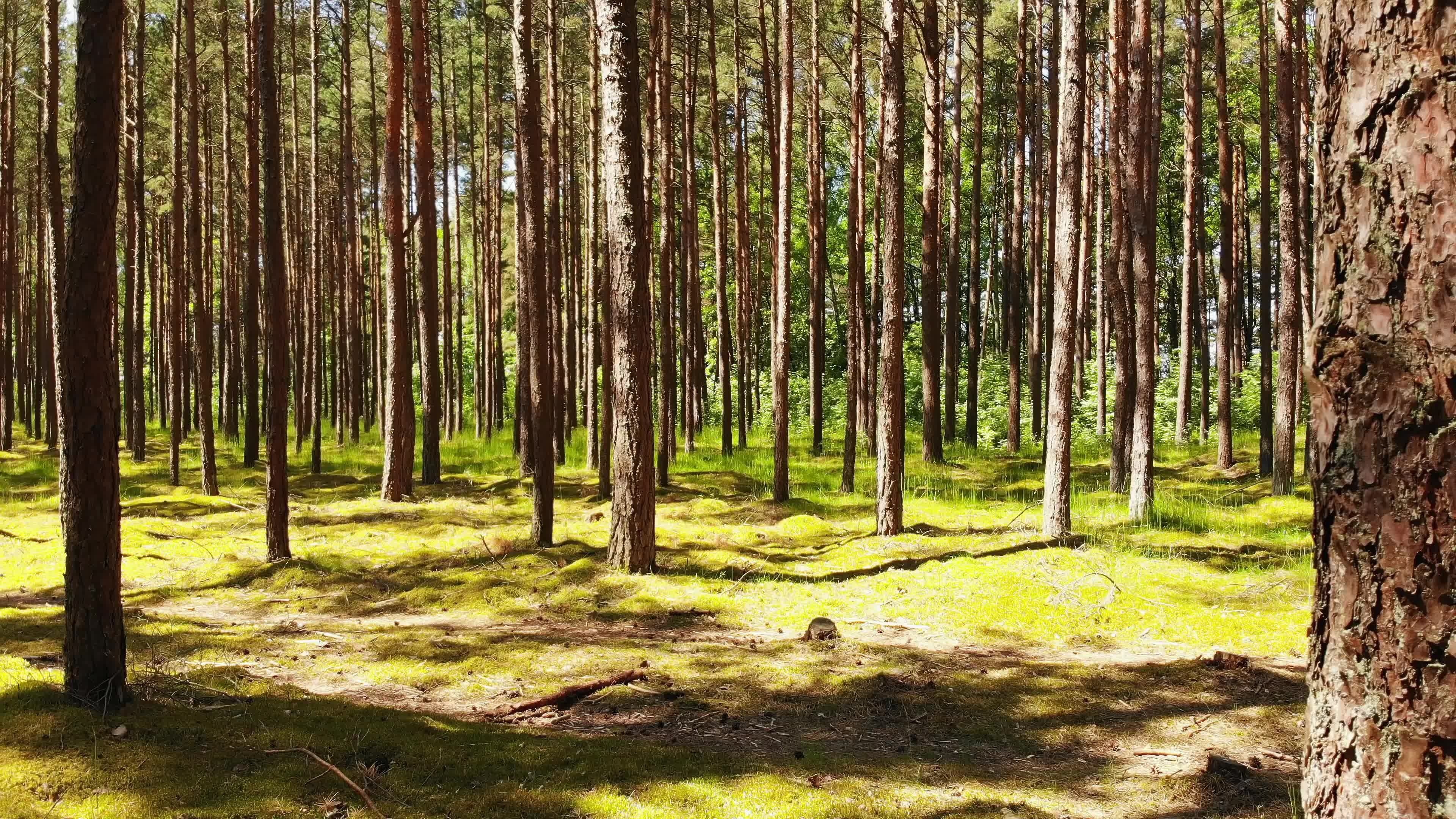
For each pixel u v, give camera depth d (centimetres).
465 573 930
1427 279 164
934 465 1795
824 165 2016
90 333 448
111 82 443
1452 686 164
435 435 1645
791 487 1544
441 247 3306
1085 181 2212
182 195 1614
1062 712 560
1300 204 1603
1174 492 1455
